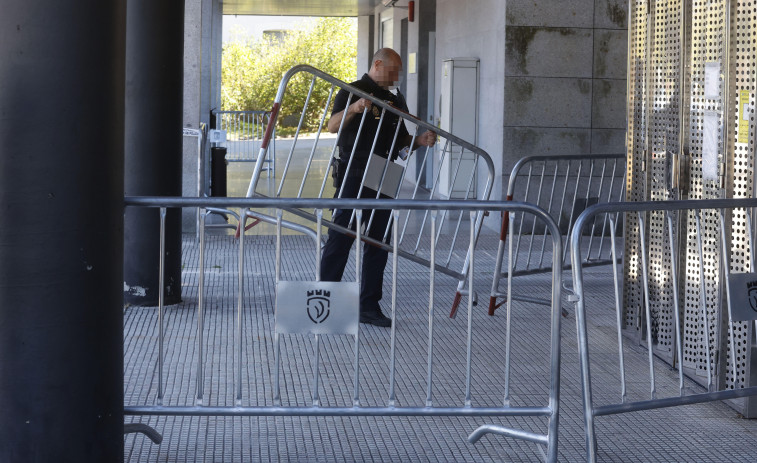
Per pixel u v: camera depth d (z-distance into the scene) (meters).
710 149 5.07
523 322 6.75
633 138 6.02
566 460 4.11
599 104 11.53
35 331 3.16
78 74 3.12
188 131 10.55
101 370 3.28
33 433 3.20
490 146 12.15
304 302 3.92
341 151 6.36
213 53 18.70
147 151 6.57
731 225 4.86
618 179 11.60
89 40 3.13
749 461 4.12
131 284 6.85
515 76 11.42
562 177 11.48
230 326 6.38
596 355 5.86
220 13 18.62
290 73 6.04
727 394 4.30
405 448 4.21
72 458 3.24
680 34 5.34
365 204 3.91
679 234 5.37
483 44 12.59
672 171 5.36
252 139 22.84
